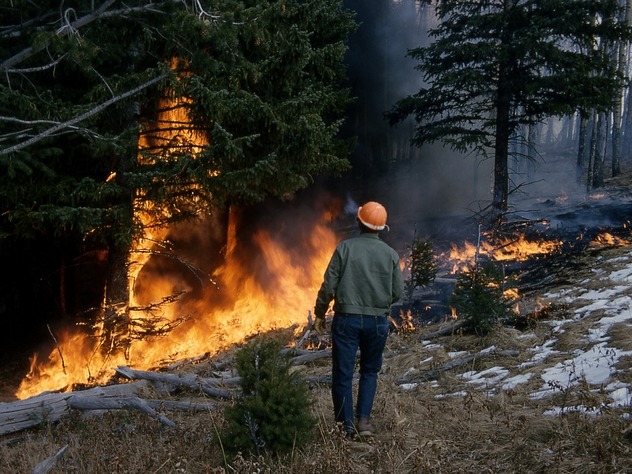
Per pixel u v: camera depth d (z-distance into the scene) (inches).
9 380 450.9
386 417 187.2
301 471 141.4
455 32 622.2
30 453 186.7
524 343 252.4
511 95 592.7
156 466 157.6
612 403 159.0
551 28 549.3
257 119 358.0
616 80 549.6
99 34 342.0
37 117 314.8
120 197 365.4
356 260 175.9
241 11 337.1
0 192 332.8
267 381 157.8
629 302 263.3
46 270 543.2
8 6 338.6
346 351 174.4
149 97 370.3
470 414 176.6
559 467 133.9
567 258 399.2
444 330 296.5
